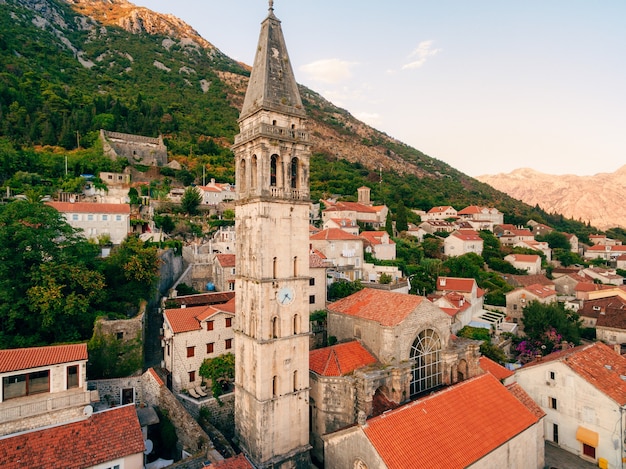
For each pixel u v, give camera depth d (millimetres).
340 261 87438
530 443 36750
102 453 29109
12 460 26938
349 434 30797
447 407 33938
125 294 52812
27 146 118438
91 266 51594
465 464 29203
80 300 44750
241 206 37281
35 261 45719
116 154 126562
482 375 39844
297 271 36781
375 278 86812
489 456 31547
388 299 46531
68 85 175000
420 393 43375
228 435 43406
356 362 41406
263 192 33781
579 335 75438
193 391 45656
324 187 181250
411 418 31531
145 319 51719
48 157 110375
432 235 145000
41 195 87875
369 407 36438
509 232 159250
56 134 131125
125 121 155750
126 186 113500
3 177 97125
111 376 44312
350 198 168625
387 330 40938
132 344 45938
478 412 34719
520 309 88500
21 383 31297
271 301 34625
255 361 34656
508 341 73562
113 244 74500
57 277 44469
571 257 146750
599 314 82500
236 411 38531
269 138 33906
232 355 49219
